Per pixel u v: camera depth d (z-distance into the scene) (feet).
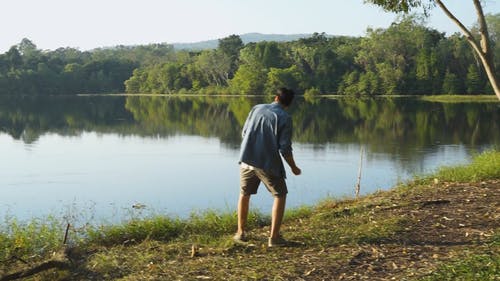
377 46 287.28
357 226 21.06
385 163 67.21
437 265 15.70
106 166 68.80
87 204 46.14
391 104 210.18
